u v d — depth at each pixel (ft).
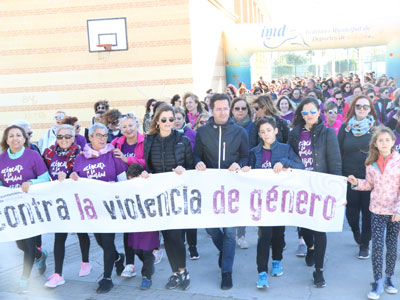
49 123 49.16
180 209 15.11
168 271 16.87
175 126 19.76
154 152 15.24
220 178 14.93
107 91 48.24
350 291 14.44
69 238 21.72
